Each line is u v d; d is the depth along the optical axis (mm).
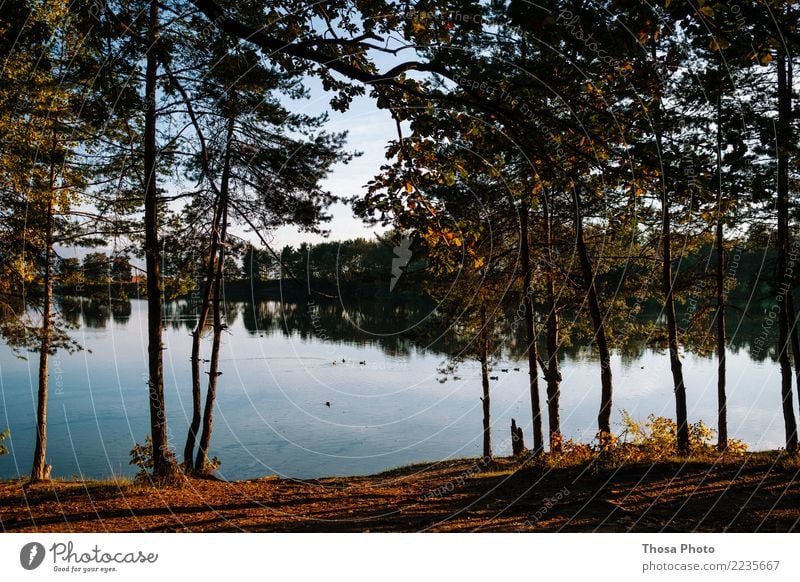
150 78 9297
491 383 35188
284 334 54969
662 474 10062
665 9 4633
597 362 30641
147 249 10375
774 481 9211
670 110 6594
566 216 14227
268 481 11852
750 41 4852
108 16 5820
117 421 28172
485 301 17516
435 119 5844
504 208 13828
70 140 12180
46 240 13242
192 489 9672
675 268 17000
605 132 5344
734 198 5539
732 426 22266
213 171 10695
